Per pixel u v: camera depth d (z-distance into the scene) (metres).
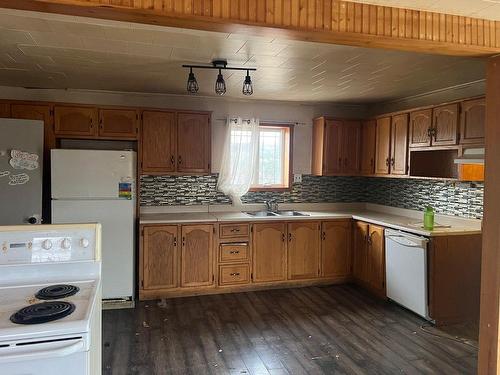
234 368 2.67
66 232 1.89
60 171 3.63
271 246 4.36
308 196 5.09
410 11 1.83
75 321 1.42
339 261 4.60
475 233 3.50
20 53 2.90
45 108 3.85
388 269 3.90
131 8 1.50
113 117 4.04
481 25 1.93
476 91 3.70
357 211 5.08
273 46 2.68
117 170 3.76
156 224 3.99
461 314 3.49
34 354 1.32
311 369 2.67
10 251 1.81
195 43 2.64
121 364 2.71
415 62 3.06
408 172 4.01
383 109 4.96
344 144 4.84
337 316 3.63
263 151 4.96
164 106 4.52
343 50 2.77
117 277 3.81
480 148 3.13
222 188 4.68
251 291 4.33
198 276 4.16
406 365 2.73
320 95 4.46
